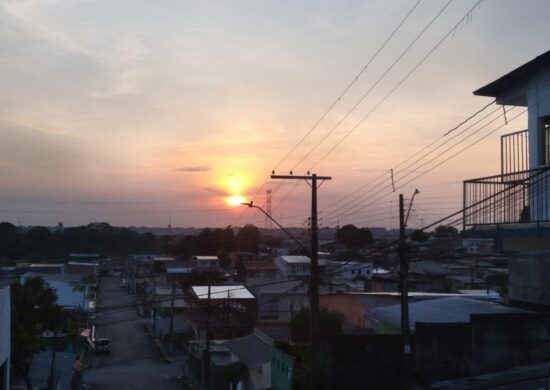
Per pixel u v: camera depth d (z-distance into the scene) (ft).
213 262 397.60
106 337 237.66
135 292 345.92
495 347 68.18
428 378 68.18
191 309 220.64
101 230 550.77
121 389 139.85
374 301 126.21
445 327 68.85
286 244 511.40
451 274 242.78
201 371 141.59
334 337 71.05
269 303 192.13
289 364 83.41
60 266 346.95
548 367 66.23
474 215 52.16
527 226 46.85
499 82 54.54
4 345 57.41
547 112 49.78
